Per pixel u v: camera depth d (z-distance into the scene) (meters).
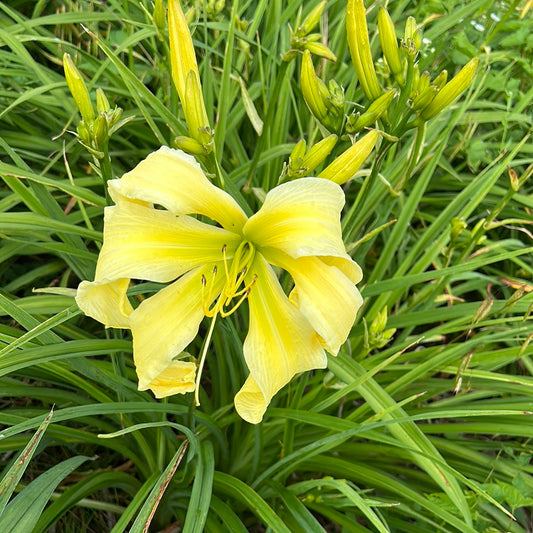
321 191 0.34
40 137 0.71
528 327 0.55
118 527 0.42
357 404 0.71
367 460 0.62
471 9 0.80
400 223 0.67
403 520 0.60
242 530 0.47
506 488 0.54
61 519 0.58
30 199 0.54
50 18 0.68
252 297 0.37
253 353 0.36
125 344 0.46
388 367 0.60
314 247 0.33
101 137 0.38
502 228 0.85
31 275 0.65
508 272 0.81
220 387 0.60
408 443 0.46
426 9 0.81
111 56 0.50
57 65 0.82
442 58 0.82
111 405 0.44
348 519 0.54
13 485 0.34
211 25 0.64
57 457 0.62
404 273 0.71
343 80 0.77
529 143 0.83
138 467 0.56
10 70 0.67
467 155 0.80
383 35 0.43
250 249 0.37
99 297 0.35
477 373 0.54
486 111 0.87
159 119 0.68
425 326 0.77
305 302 0.34
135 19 0.75
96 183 0.67
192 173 0.34
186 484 0.52
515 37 0.79
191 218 0.36
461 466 0.61
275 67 0.75
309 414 0.50
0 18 0.77
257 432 0.49
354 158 0.39
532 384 0.52
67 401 0.58
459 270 0.55
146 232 0.34
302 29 0.50
